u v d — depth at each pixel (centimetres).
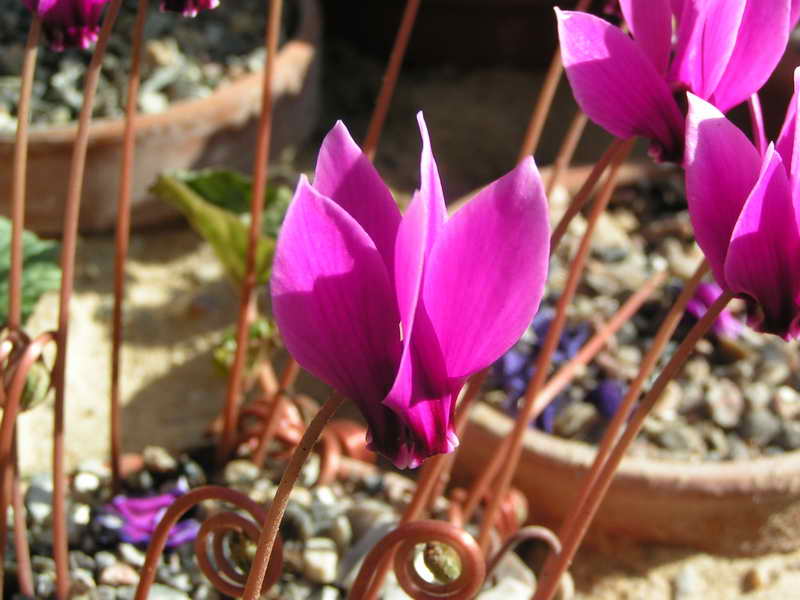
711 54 15
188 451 27
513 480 28
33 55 18
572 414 28
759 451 29
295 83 39
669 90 15
